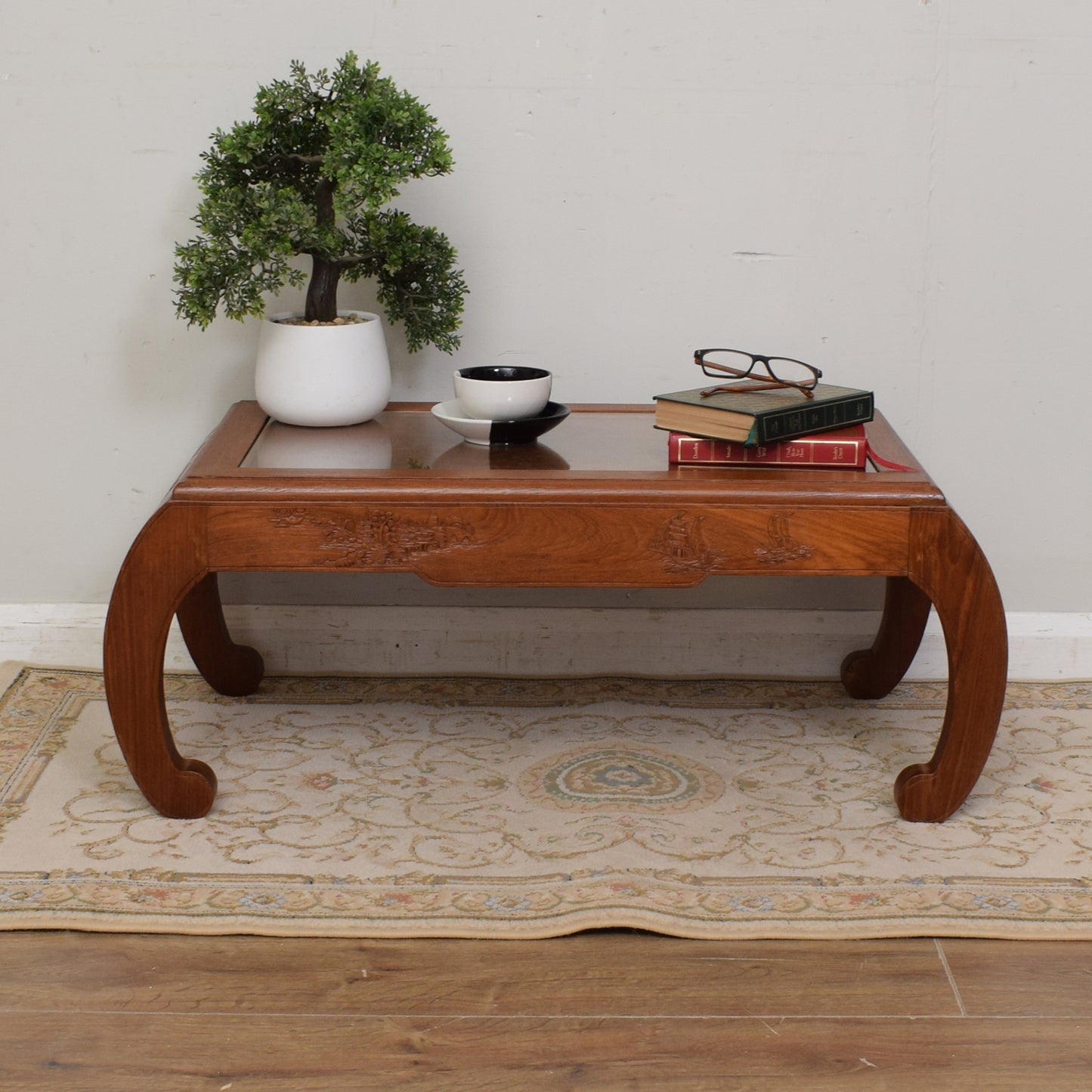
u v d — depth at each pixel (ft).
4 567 7.79
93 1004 4.90
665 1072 4.56
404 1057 4.62
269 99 6.28
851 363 7.48
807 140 7.17
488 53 7.06
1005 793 6.42
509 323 7.45
